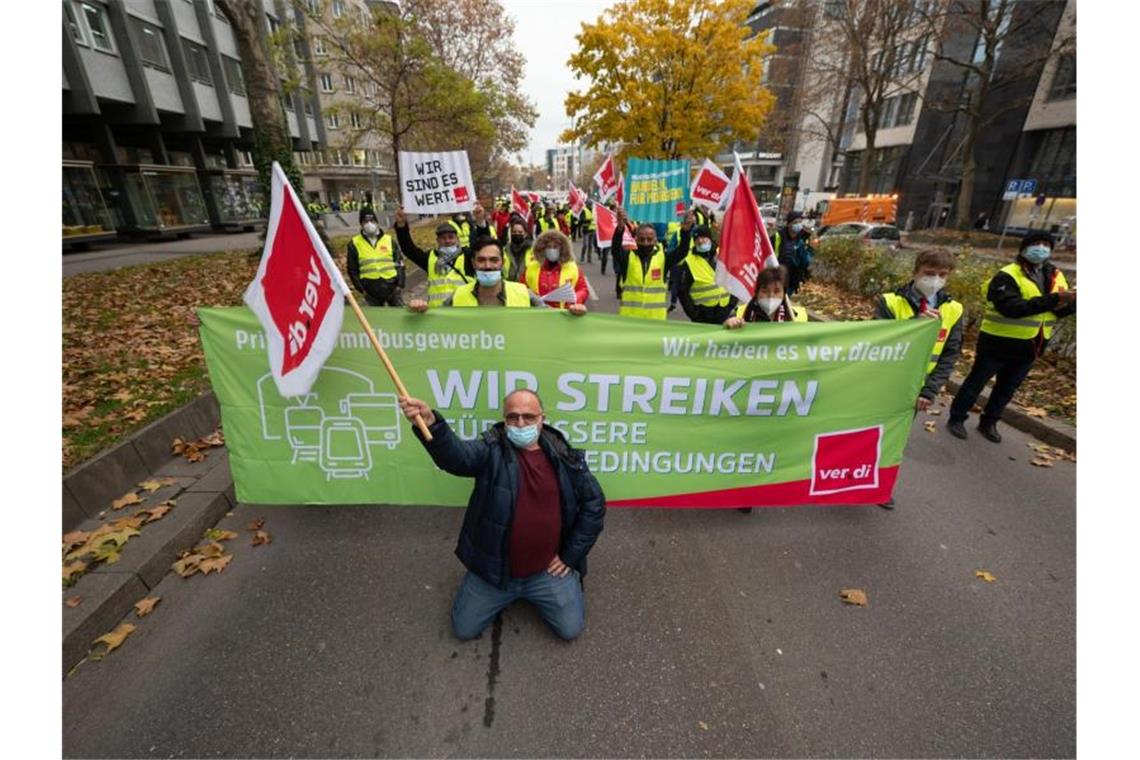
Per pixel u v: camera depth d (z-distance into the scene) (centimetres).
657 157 2478
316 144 3247
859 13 2384
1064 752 214
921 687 242
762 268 355
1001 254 2333
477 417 321
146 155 2211
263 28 1108
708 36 2212
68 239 1638
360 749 211
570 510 246
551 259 488
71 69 1650
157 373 504
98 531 309
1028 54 2625
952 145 3234
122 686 234
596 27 2242
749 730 221
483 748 212
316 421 311
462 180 665
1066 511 378
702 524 358
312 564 314
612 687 239
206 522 340
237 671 243
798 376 317
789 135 3469
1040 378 592
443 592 294
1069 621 279
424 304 296
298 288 258
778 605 288
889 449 335
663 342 308
